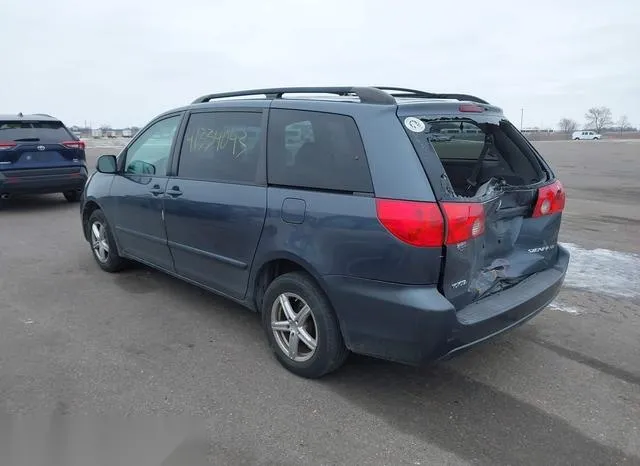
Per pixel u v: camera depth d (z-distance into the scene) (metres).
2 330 4.31
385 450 2.86
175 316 4.64
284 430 3.02
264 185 3.70
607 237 7.88
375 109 3.20
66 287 5.38
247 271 3.87
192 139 4.43
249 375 3.63
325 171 3.34
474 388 3.52
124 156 5.34
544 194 3.78
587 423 3.15
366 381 3.58
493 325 3.19
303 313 3.52
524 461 2.79
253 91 4.04
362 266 3.10
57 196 12.13
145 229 4.93
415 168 2.99
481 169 4.20
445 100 3.54
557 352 4.06
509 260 3.65
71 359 3.81
